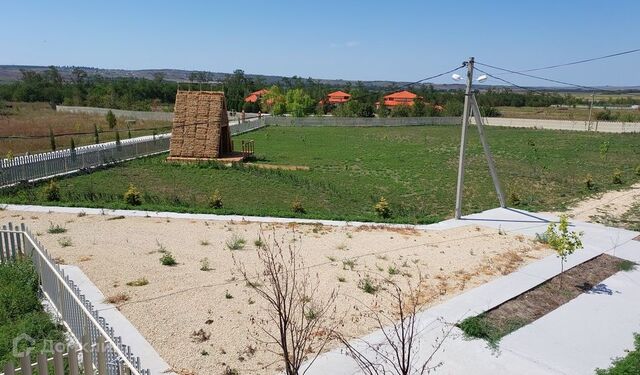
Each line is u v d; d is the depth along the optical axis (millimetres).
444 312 9102
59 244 12203
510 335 8555
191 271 10539
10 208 16000
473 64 15688
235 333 7895
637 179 24297
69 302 7363
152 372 6711
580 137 43312
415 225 15602
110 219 15023
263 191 21094
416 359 7566
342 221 15797
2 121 44875
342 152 34125
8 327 7449
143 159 27609
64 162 22641
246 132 46125
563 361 7797
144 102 72688
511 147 37344
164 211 16266
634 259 12688
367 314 8859
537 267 11633
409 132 48438
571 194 21031
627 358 7746
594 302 10070
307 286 9953
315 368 7066
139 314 8406
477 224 15695
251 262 11281
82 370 6383
